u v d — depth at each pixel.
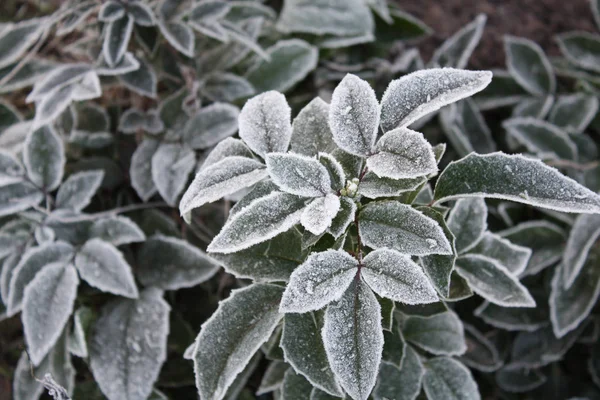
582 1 0.99
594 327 0.76
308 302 0.50
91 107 0.77
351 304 0.52
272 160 0.52
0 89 0.76
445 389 0.63
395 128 0.53
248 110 0.56
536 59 0.88
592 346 0.77
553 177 0.53
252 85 0.80
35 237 0.70
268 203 0.52
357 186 0.53
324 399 0.58
